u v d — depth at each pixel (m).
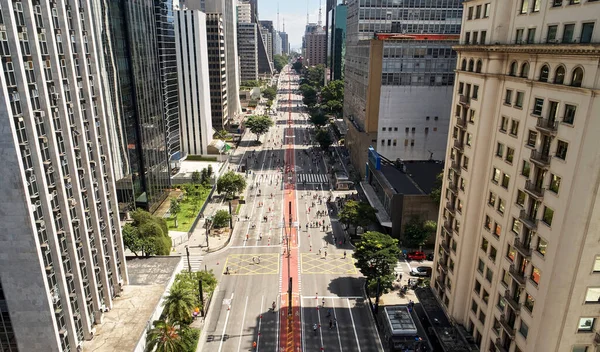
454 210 56.25
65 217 46.12
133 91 91.69
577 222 34.38
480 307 50.56
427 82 112.62
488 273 48.91
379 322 65.25
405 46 109.44
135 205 94.94
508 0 45.12
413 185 93.88
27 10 39.59
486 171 49.50
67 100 47.22
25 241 40.94
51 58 43.91
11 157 38.19
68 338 47.34
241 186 114.00
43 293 43.00
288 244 90.38
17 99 38.81
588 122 32.31
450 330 55.12
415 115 115.38
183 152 149.88
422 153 118.75
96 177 54.81
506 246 44.50
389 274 68.81
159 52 119.94
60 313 45.44
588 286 36.16
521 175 41.84
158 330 49.75
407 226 85.75
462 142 53.97
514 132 43.72
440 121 116.19
